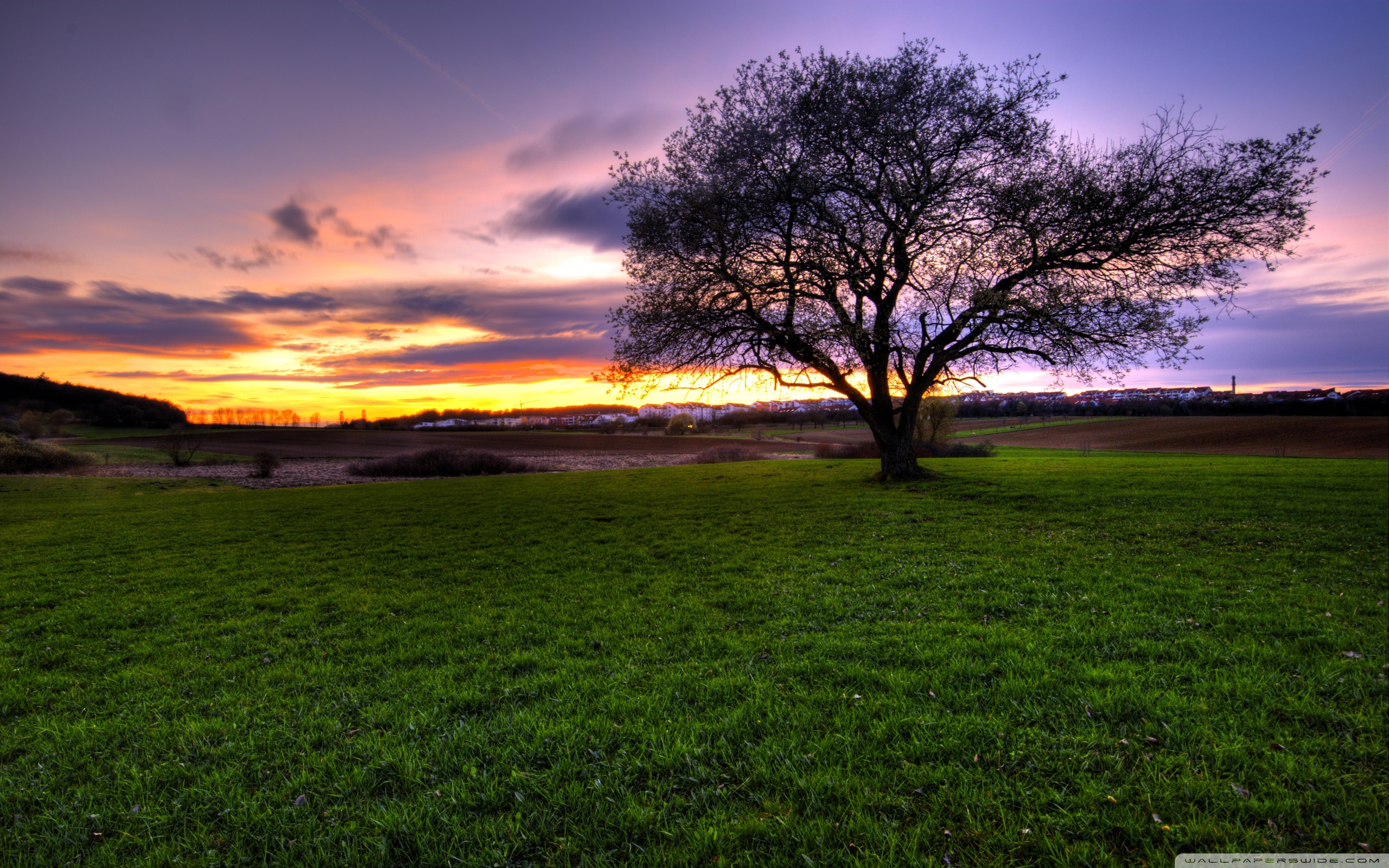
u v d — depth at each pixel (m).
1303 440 67.44
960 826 4.36
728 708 6.30
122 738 6.33
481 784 5.13
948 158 24.19
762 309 25.81
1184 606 9.18
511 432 137.50
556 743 5.72
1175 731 5.30
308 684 7.64
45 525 22.88
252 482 53.59
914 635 8.27
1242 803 4.30
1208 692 6.11
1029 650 7.46
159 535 19.80
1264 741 5.15
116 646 9.57
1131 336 22.58
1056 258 23.39
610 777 5.09
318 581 13.38
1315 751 4.96
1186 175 21.23
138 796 5.19
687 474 38.12
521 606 10.91
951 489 23.83
